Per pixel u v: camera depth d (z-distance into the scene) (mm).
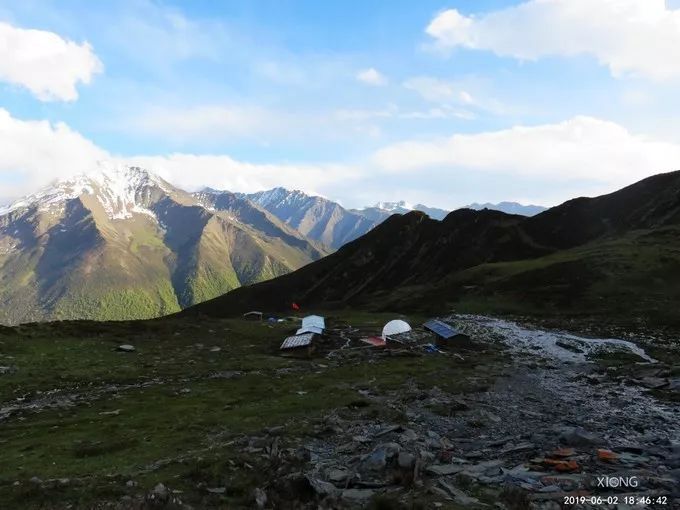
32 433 37031
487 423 34625
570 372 59781
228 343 91875
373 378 58094
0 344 72000
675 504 17766
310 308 177500
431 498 18500
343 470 23656
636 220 176750
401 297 154500
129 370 65562
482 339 86062
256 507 18578
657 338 75062
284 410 41250
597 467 22656
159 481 22109
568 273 120938
